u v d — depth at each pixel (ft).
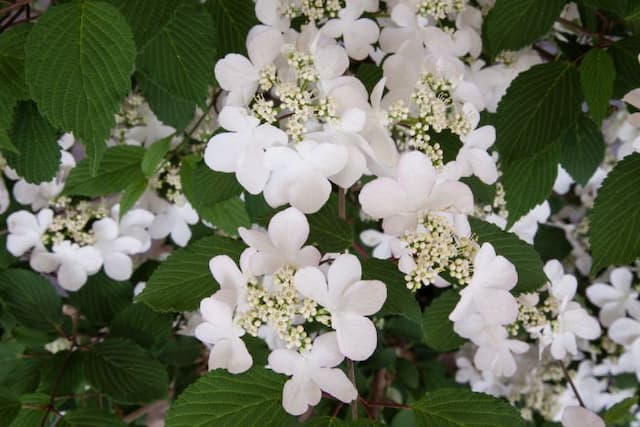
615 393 2.10
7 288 1.70
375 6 1.40
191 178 1.51
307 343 1.12
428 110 1.24
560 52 1.61
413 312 1.20
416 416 1.19
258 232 1.16
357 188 1.79
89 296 1.77
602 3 1.43
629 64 1.45
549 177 1.54
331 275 1.10
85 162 1.54
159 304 1.24
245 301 1.15
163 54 1.40
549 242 2.11
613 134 1.88
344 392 1.13
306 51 1.28
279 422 1.15
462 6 1.47
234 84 1.27
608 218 1.29
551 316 1.62
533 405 2.07
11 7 1.31
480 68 1.59
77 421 1.50
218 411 1.14
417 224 1.17
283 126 1.37
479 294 1.19
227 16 1.47
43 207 1.72
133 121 1.79
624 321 1.84
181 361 1.91
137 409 1.99
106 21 1.16
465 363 2.15
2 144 1.27
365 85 1.37
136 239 1.70
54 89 1.15
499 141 1.48
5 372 1.70
